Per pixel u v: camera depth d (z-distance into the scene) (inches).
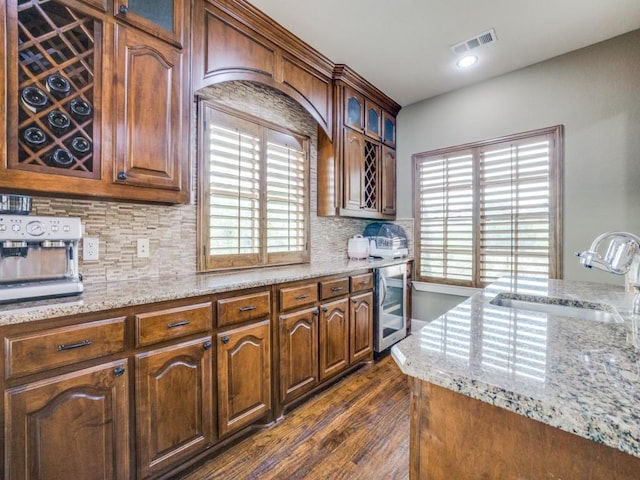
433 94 132.5
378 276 111.3
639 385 22.8
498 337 34.1
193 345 59.9
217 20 75.2
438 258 134.6
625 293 62.5
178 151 64.8
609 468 19.6
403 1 78.7
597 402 20.3
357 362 103.5
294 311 81.3
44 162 51.1
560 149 104.0
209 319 62.6
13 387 41.8
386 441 69.8
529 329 37.2
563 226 103.9
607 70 96.0
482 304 51.6
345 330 97.8
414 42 96.0
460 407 25.8
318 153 120.3
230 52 77.7
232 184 90.9
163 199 63.0
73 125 53.1
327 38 93.6
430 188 136.6
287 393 78.7
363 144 125.5
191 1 69.4
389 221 149.5
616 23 88.0
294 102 111.3
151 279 73.2
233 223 91.3
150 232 74.3
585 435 18.9
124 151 57.0
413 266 141.1
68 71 53.5
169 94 63.1
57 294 50.8
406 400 87.0
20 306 45.3
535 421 22.2
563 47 99.4
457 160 128.4
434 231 135.7
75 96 52.2
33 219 48.9
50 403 44.3
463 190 127.3
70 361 46.0
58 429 45.0
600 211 97.3
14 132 46.5
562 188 103.8
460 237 128.2
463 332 35.8
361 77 117.3
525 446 22.7
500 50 100.7
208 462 63.5
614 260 46.1
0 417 40.9
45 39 50.0
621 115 94.0
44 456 43.8
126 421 51.2
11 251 49.2
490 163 119.9
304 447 67.9
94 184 53.9
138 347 52.9
